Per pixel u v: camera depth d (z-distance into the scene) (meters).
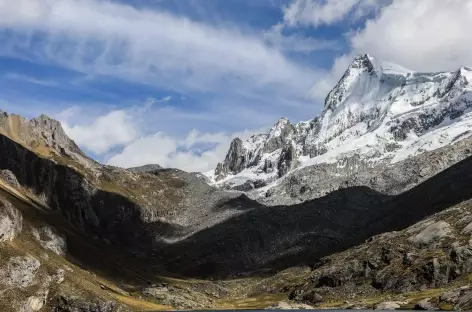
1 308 187.25
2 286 198.38
